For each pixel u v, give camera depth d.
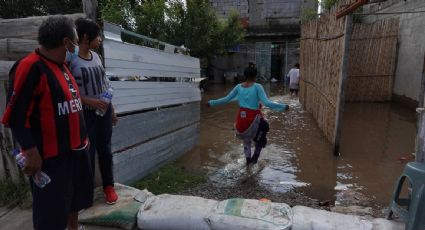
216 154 5.91
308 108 10.09
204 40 11.23
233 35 14.05
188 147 5.96
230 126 8.23
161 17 10.41
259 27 20.38
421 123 2.85
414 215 2.50
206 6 11.32
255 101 4.97
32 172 2.14
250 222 2.80
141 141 4.48
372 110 10.16
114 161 3.91
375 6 13.41
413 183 2.55
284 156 5.83
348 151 6.11
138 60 4.30
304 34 11.63
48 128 2.21
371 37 11.49
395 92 11.66
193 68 6.04
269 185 4.59
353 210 3.77
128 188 3.59
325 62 7.43
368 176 4.91
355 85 11.88
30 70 2.07
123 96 4.02
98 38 3.00
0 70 3.36
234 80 20.41
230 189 4.43
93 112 3.05
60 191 2.33
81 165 2.61
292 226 2.78
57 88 2.22
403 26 10.98
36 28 3.61
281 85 18.70
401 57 11.15
